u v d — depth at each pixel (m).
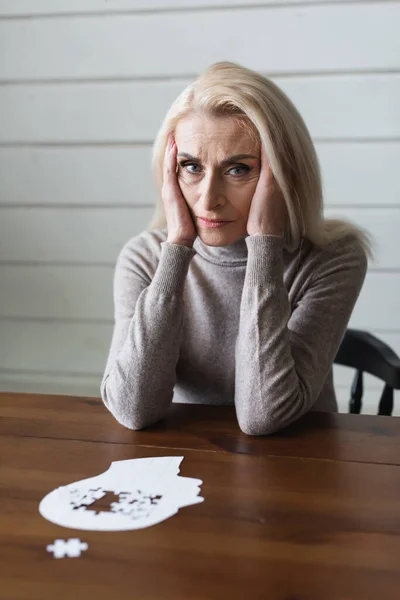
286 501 0.90
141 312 1.21
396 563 0.76
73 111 2.16
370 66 2.01
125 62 2.11
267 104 1.16
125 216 2.21
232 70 1.18
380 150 2.05
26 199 2.24
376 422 1.17
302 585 0.72
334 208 2.11
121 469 0.99
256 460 1.02
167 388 1.18
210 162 1.17
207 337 1.36
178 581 0.73
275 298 1.18
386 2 1.96
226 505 0.89
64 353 2.33
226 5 2.03
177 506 0.88
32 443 1.08
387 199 2.08
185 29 2.06
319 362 1.22
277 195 1.20
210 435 1.12
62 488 0.93
